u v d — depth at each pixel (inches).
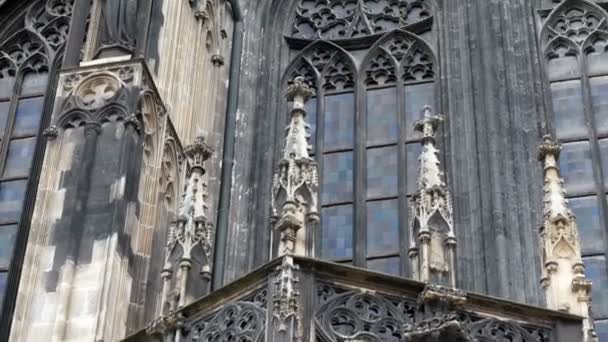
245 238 1412.4
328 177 1481.3
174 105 1380.4
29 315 1154.0
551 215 1119.6
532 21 1546.5
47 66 1600.6
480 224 1373.0
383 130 1509.6
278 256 1033.5
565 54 1533.0
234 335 1037.2
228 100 1508.4
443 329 987.9
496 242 1347.2
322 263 1031.6
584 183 1429.6
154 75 1328.7
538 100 1478.8
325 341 1007.6
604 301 1338.6
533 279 1325.0
